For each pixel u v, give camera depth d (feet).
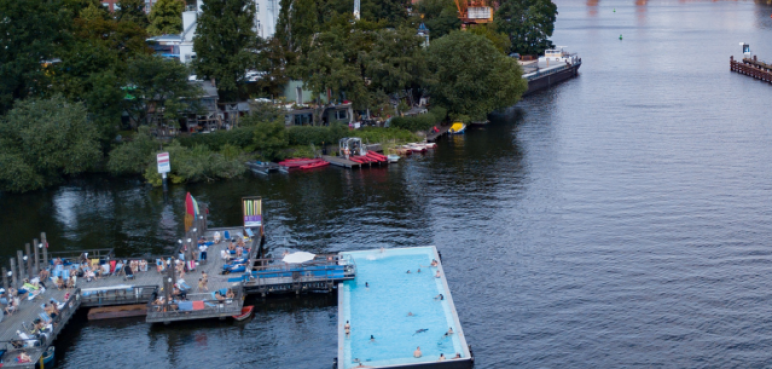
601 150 479.82
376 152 478.59
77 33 535.19
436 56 554.46
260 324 257.34
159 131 467.93
